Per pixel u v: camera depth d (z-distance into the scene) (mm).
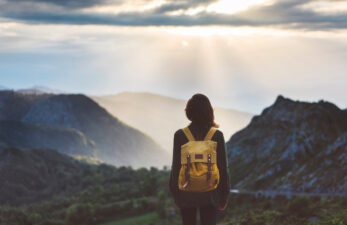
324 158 112875
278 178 121375
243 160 154125
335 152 111500
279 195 95438
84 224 143875
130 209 156500
